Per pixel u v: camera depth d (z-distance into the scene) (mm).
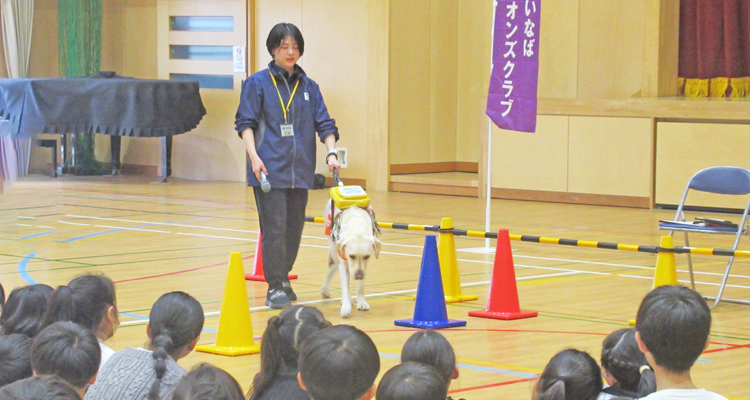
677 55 14422
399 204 13570
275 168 6516
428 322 5984
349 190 6344
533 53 8734
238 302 5363
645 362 3020
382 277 7871
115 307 3723
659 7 13969
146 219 11680
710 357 5230
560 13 15352
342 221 6223
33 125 15570
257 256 7711
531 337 5723
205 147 17484
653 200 12984
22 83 15625
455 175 15906
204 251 9148
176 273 7906
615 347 3070
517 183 14211
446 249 6867
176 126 16078
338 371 2502
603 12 14922
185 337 3432
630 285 7508
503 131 14281
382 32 15500
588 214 12391
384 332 5828
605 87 15000
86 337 2820
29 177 17344
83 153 18125
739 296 7082
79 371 2758
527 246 9750
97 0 18203
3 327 3721
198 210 12688
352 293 7137
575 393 2816
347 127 16062
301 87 6660
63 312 3576
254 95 6543
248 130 6492
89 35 18172
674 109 12672
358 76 15852
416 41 15969
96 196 14344
